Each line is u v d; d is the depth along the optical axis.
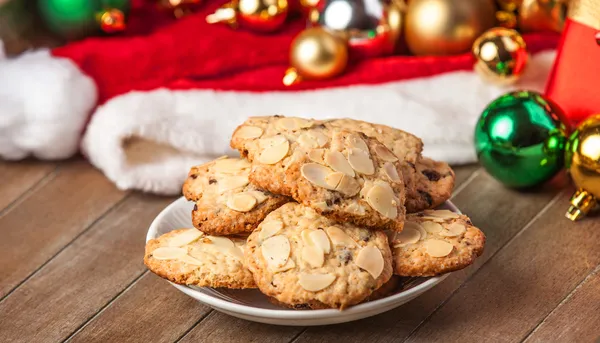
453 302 0.71
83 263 0.76
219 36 0.90
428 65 0.88
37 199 0.83
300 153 0.68
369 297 0.66
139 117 0.82
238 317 0.66
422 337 0.68
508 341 0.67
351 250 0.65
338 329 0.69
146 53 0.88
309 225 0.67
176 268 0.66
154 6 0.95
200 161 0.83
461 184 0.82
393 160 0.69
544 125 0.78
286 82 0.87
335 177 0.67
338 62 0.86
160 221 0.72
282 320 0.64
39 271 0.75
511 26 0.91
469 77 0.88
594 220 0.78
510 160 0.78
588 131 0.76
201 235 0.69
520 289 0.71
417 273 0.66
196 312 0.70
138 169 0.82
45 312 0.71
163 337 0.69
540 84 0.88
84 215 0.81
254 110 0.85
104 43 0.88
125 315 0.71
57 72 0.85
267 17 0.90
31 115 0.85
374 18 0.87
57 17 0.88
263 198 0.69
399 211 0.67
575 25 0.82
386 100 0.85
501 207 0.80
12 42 0.92
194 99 0.85
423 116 0.84
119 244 0.77
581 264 0.73
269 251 0.65
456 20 0.86
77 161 0.87
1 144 0.85
